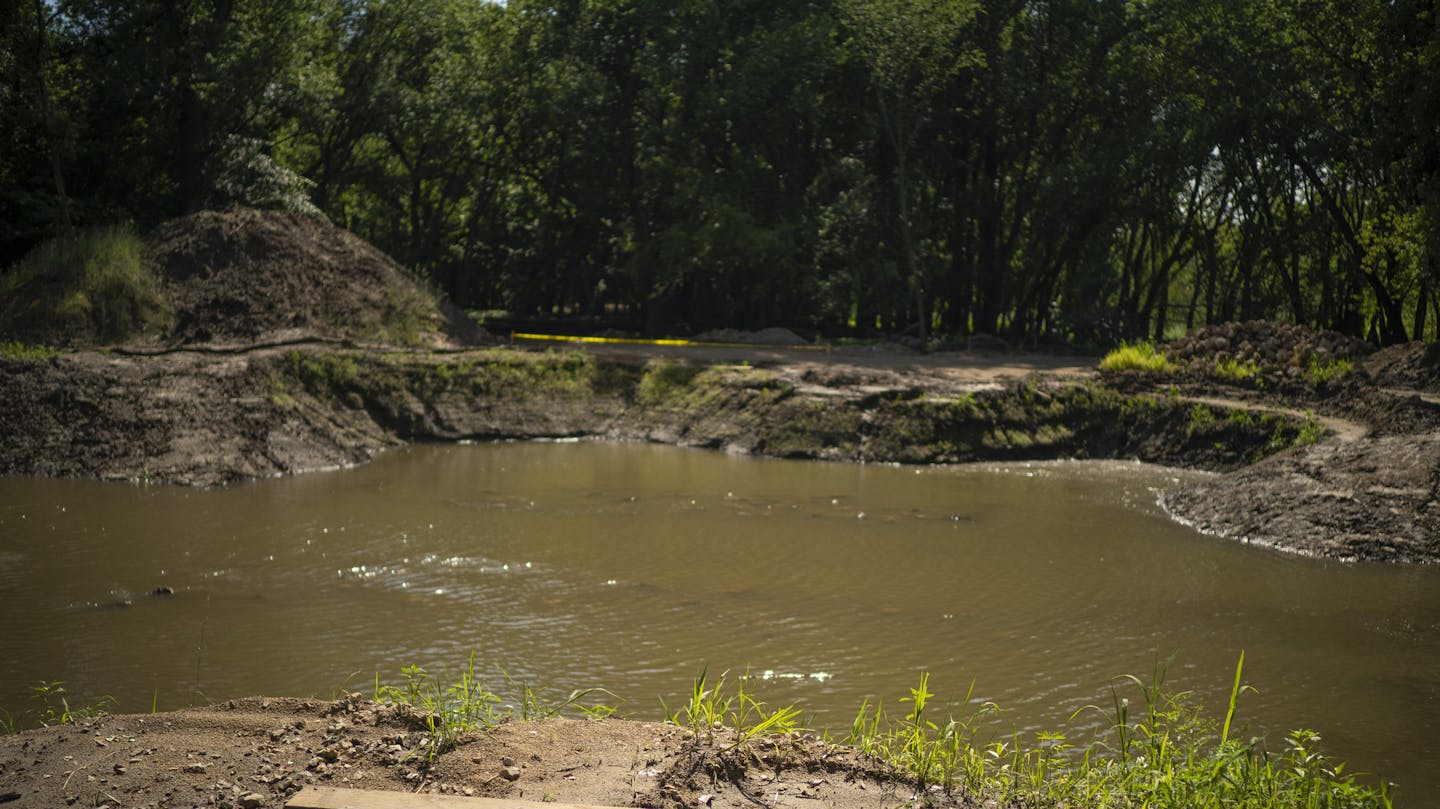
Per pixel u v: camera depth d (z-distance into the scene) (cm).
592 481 2202
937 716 973
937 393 2714
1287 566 1577
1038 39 4628
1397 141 3098
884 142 4741
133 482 2080
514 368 2989
